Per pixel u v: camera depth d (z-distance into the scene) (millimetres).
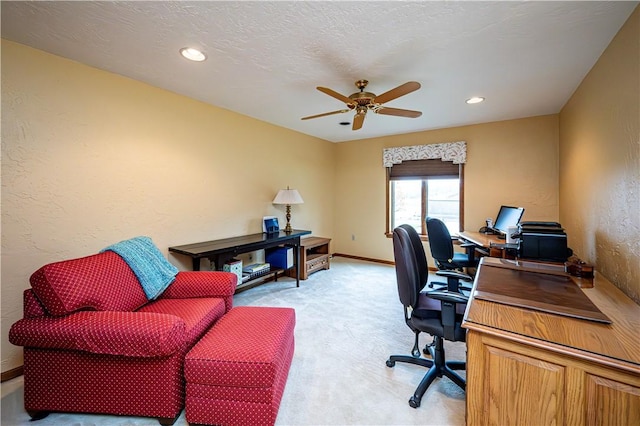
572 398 1005
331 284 3826
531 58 2053
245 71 2279
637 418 905
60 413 1543
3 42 1793
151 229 2629
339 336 2400
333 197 5484
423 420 1499
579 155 2539
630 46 1549
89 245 2217
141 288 1899
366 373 1899
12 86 1833
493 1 1436
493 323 1160
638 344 998
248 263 3682
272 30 1702
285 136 4242
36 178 1947
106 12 1537
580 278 1713
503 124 3820
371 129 4332
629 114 1565
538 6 1474
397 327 2566
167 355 1407
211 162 3164
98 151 2256
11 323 1859
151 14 1554
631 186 1544
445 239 3178
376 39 1801
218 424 1418
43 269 1457
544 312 1241
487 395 1164
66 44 1871
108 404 1481
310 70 2258
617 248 1704
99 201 2270
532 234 2117
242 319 1806
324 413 1547
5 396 1700
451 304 1564
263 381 1373
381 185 4969
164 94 2697
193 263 2779
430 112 3418
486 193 3965
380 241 5023
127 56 2035
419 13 1534
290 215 4285
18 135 1865
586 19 1584
